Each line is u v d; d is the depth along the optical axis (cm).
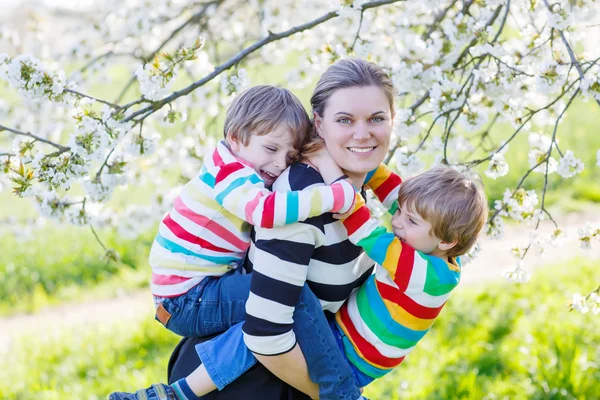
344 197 185
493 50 293
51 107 454
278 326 184
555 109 352
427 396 404
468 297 579
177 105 423
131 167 415
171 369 224
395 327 198
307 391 198
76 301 744
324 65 378
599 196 905
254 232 201
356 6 307
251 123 199
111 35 484
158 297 208
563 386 388
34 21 511
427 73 311
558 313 505
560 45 326
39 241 884
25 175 249
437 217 196
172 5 489
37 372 516
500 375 429
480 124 304
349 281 199
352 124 196
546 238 304
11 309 734
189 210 202
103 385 476
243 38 516
